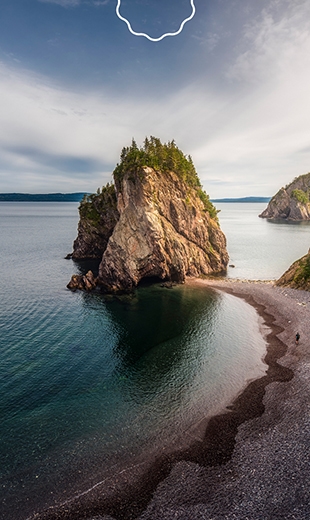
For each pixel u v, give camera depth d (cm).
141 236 7769
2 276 8369
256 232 19425
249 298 6806
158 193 8344
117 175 8762
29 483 2342
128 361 4159
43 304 6241
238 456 2570
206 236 9625
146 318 5656
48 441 2745
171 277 8162
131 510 2152
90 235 10906
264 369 3934
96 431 2888
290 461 2455
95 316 5688
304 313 5584
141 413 3148
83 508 2175
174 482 2356
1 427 2883
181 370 3959
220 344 4669
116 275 7500
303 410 3031
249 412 3123
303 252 12388
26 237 16425
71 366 3975
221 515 2064
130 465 2528
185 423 3003
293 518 1998
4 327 5069
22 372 3791
